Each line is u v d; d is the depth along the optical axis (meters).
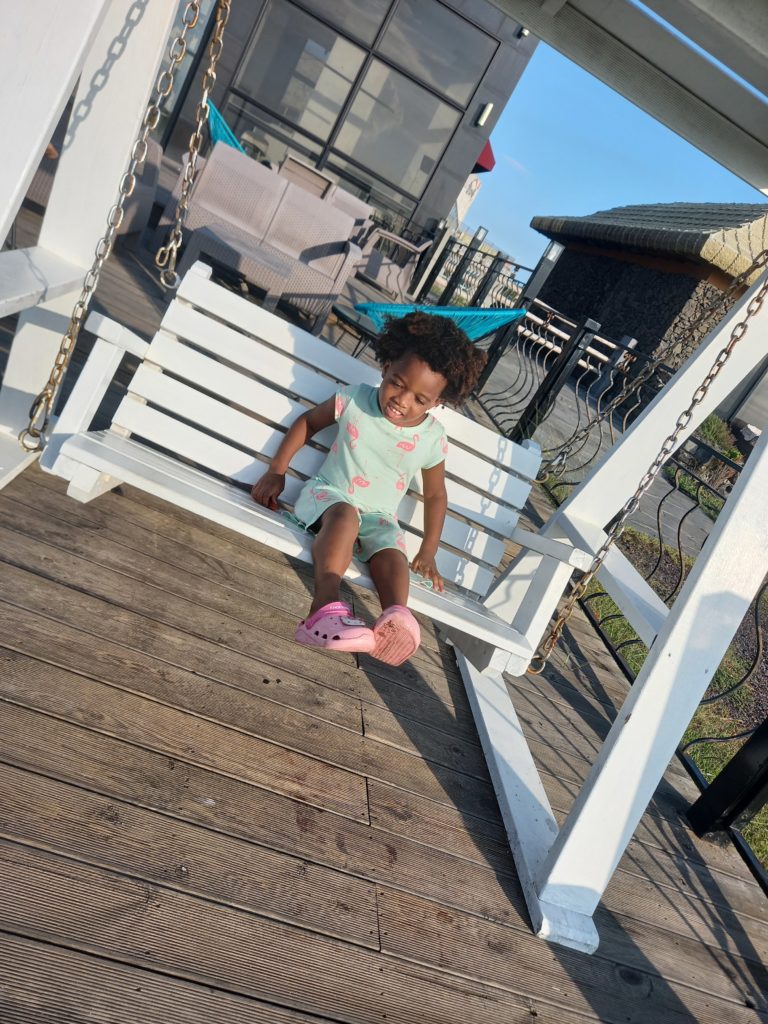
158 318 5.07
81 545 2.50
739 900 2.62
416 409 2.49
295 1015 1.46
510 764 2.55
